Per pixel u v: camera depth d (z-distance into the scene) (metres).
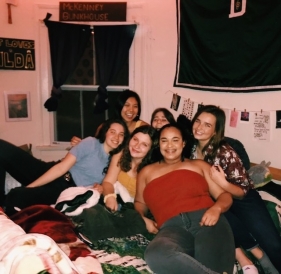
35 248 1.27
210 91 3.36
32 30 3.87
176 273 1.86
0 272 1.22
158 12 3.68
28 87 3.94
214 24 3.21
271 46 2.83
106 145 2.71
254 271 2.25
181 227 2.11
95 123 4.09
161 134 2.31
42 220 2.15
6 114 3.86
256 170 2.76
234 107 3.21
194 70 3.44
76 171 2.75
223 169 2.42
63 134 4.11
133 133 2.53
